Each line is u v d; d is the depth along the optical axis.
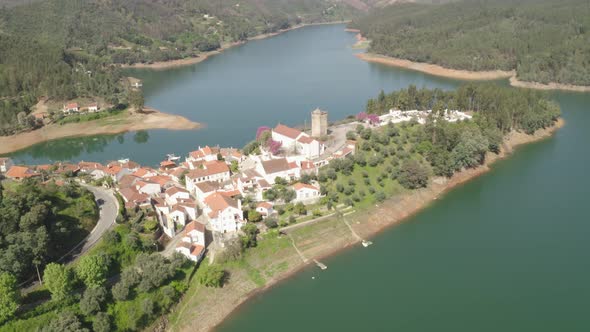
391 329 140.38
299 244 176.62
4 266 133.25
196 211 188.75
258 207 185.25
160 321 139.88
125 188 196.00
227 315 147.25
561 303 149.88
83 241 159.12
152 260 149.12
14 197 155.00
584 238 185.00
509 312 146.38
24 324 125.44
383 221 198.62
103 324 127.94
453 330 139.75
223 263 161.00
